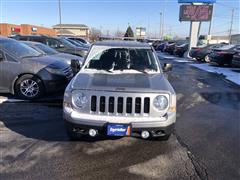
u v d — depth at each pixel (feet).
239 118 20.17
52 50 36.09
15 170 11.64
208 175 11.75
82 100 12.98
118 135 12.74
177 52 89.71
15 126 16.90
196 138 15.89
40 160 12.57
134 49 18.08
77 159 12.78
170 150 14.06
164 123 12.81
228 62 56.13
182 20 84.89
